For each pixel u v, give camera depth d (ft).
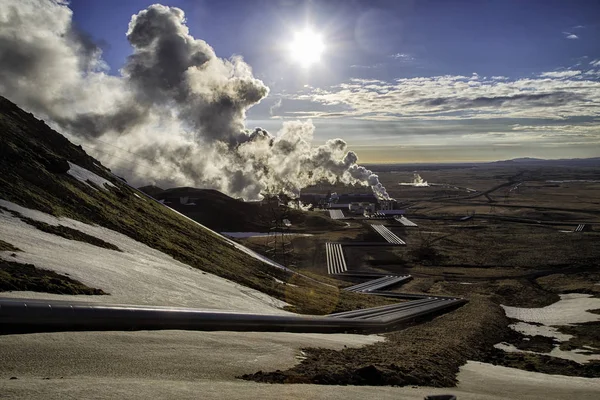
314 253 457.27
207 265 211.20
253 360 83.97
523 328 217.56
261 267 273.13
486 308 253.44
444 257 456.45
